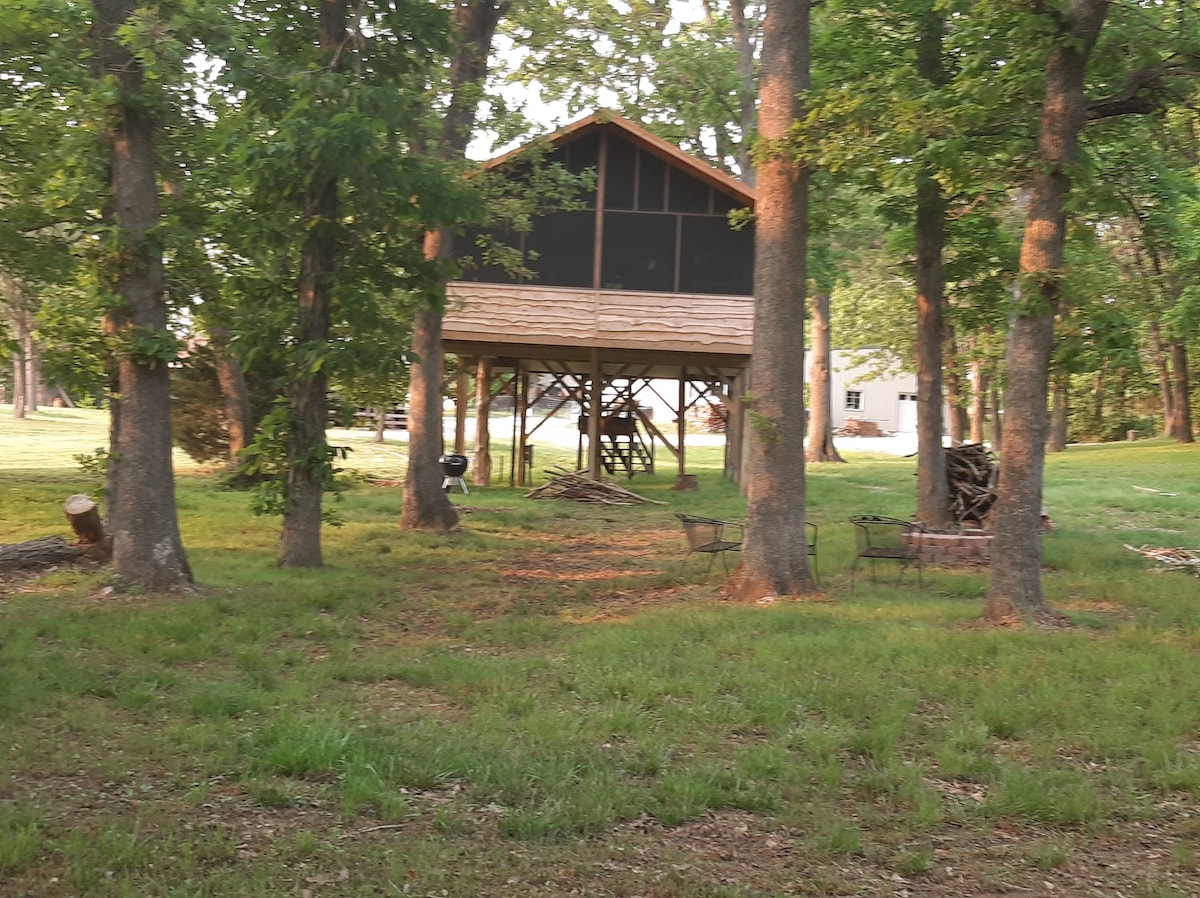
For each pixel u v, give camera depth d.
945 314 19.78
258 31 13.73
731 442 32.84
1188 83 11.63
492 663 8.90
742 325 26.25
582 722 7.16
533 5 21.56
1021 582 10.98
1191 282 27.61
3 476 25.88
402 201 13.58
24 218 14.91
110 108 11.45
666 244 26.28
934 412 18.23
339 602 11.79
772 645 9.56
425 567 15.25
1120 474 30.31
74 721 6.80
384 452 40.62
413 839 5.13
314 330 13.81
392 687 8.27
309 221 13.23
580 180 21.47
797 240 12.74
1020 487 11.02
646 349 26.39
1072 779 6.23
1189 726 7.26
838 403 67.88
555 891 4.63
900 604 12.17
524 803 5.68
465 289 25.91
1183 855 5.16
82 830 4.96
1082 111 10.88
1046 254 10.85
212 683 7.96
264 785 5.68
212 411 27.83
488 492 27.55
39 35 11.49
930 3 16.19
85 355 11.72
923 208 17.36
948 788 6.17
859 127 11.80
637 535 20.31
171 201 14.01
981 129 12.68
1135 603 12.41
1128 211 13.15
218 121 12.65
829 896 4.70
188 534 17.52
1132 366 10.70
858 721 7.30
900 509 23.45
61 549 13.48
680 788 5.83
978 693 8.02
